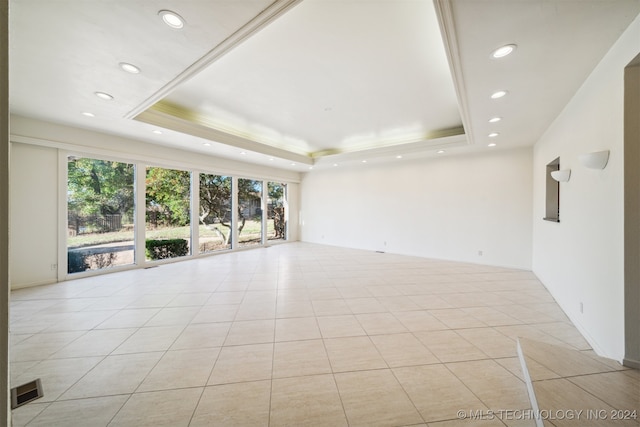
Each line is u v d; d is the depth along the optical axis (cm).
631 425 135
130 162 510
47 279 421
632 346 185
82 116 375
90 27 190
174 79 268
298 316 310
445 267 554
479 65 226
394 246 718
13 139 373
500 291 400
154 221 563
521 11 164
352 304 348
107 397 178
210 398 178
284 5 171
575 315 283
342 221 827
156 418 162
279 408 170
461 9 162
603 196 217
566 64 225
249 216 784
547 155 405
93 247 476
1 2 64
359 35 245
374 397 180
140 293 388
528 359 200
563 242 322
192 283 439
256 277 477
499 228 559
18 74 258
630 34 175
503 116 352
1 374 64
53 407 169
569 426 135
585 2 156
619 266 194
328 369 210
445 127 524
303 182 930
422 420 160
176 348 240
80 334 264
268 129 542
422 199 666
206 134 491
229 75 322
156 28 192
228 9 173
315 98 388
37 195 406
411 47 262
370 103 404
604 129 214
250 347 242
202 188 655
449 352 234
